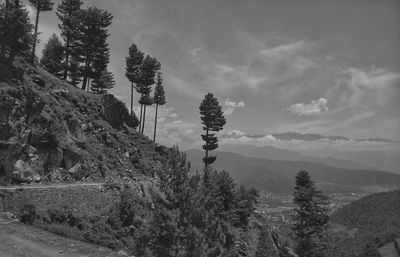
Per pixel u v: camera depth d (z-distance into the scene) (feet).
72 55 242.78
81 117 185.47
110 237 87.45
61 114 158.71
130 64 270.05
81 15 239.71
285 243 207.82
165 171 52.75
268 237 210.59
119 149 200.95
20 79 148.25
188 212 49.62
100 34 247.09
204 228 50.52
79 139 165.68
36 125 132.57
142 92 274.77
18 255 60.59
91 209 118.11
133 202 104.78
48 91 174.91
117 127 227.40
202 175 57.00
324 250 163.32
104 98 221.66
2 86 125.90
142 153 224.12
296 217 167.12
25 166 119.55
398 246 628.69
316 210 164.14
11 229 75.72
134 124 261.24
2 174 110.11
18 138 119.14
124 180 172.86
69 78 251.39
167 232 47.75
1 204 91.66
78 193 123.13
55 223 88.48
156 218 49.06
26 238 70.85
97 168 161.89
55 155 136.05
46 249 65.67
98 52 248.93
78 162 148.46
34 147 128.98
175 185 51.52
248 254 183.73
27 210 87.45
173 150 53.78
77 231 85.05
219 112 259.60
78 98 200.75
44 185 120.57
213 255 49.78
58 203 106.73
